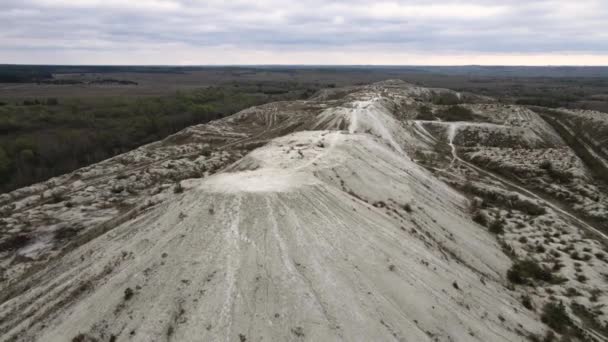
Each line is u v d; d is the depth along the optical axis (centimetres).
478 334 2266
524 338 2448
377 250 2566
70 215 4681
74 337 2019
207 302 2000
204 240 2367
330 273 2228
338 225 2645
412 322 2145
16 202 5300
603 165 7262
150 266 2292
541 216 4684
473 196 5388
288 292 2056
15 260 3750
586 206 5084
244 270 2150
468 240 3672
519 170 6462
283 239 2373
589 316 2888
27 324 2253
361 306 2097
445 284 2588
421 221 3594
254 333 1869
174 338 1872
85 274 2489
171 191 4181
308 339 1873
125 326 1994
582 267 3512
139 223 2891
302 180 3073
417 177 4791
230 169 4291
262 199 2644
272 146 4938
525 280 3316
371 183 3959
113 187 5653
